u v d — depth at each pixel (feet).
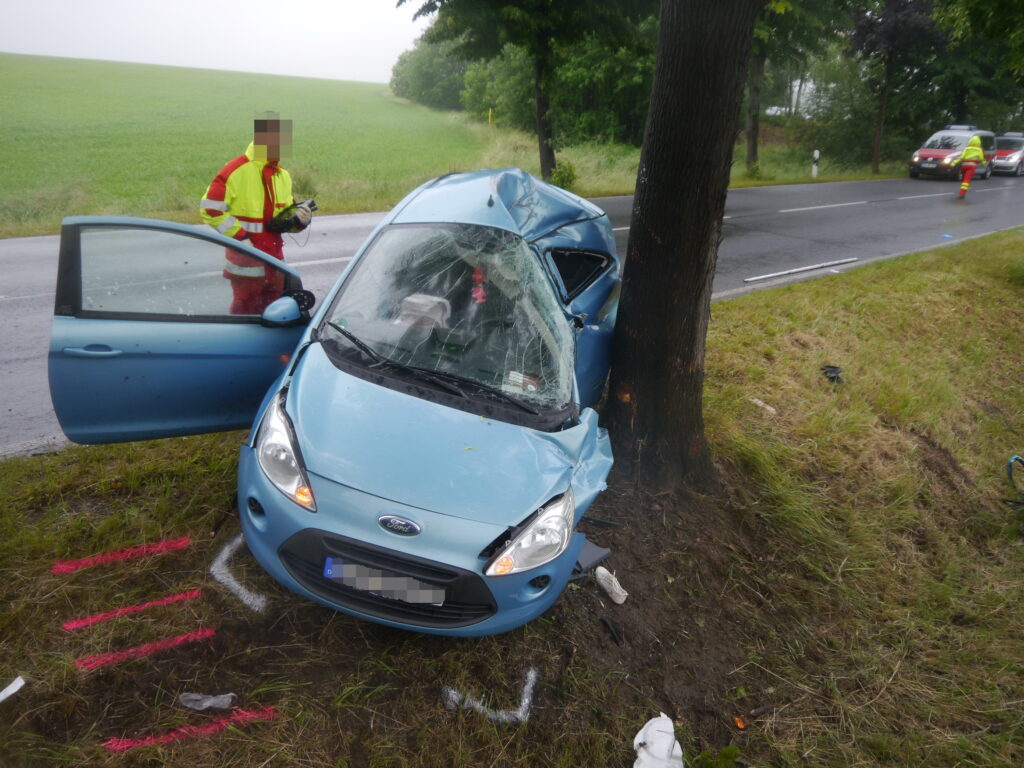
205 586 10.41
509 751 9.17
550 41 53.62
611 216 46.34
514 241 13.01
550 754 9.31
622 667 10.99
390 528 8.63
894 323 29.81
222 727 8.54
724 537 14.58
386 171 81.00
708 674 11.46
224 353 11.60
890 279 35.22
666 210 13.70
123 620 9.61
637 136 106.22
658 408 14.84
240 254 11.71
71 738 8.13
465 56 55.11
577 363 13.82
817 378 23.07
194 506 11.90
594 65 100.78
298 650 9.73
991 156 96.43
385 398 10.10
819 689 11.78
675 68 12.83
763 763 10.18
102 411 11.00
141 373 11.03
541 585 9.44
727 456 17.03
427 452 9.44
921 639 13.65
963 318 32.63
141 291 11.03
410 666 9.82
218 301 11.73
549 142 58.29
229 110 157.58
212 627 9.80
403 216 13.33
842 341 26.63
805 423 20.22
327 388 10.03
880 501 18.07
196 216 41.47
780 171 101.55
